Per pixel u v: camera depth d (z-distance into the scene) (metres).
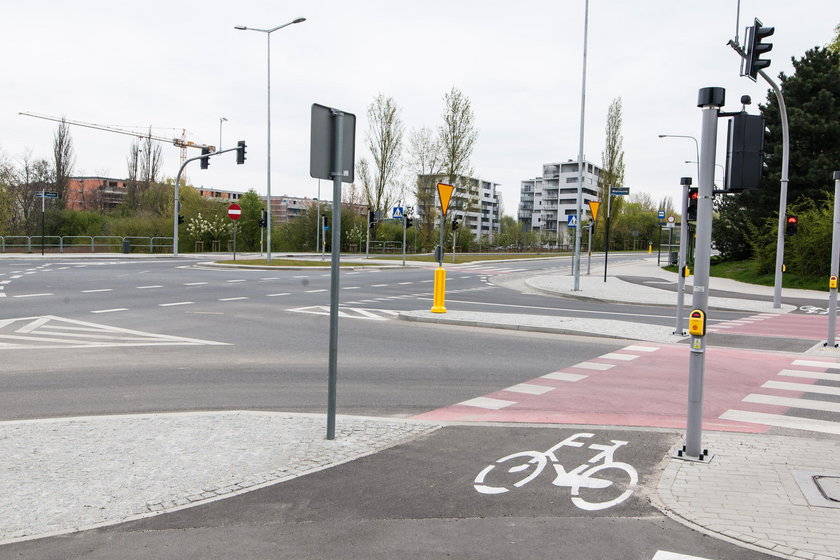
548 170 150.38
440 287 16.19
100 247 48.25
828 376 9.49
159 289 20.97
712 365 10.34
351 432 6.11
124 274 26.73
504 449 5.70
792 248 32.09
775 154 35.56
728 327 15.51
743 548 3.83
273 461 5.25
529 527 4.09
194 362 9.73
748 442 6.00
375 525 4.09
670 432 6.35
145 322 13.80
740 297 24.81
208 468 5.05
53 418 6.61
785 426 6.81
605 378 9.16
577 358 10.73
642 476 5.06
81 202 85.06
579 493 4.68
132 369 9.16
